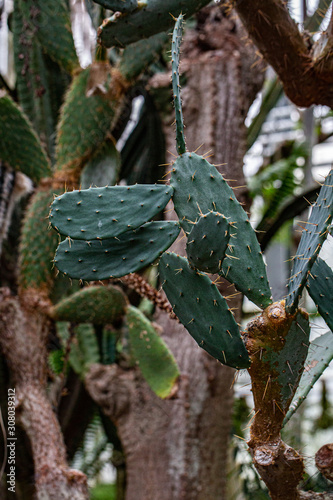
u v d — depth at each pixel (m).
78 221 1.46
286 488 1.44
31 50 2.81
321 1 2.16
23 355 2.29
